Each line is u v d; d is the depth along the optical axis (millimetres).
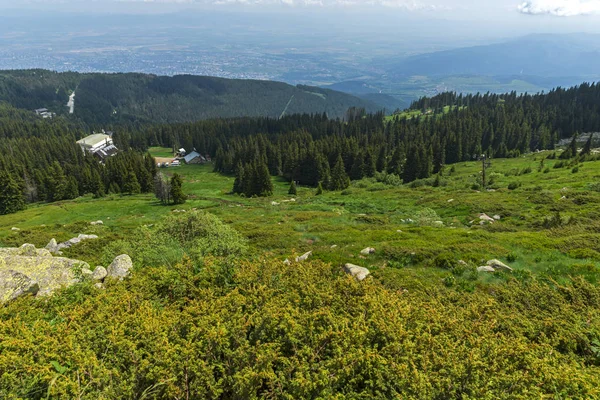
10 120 196125
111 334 6062
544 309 9578
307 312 7387
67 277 11773
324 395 5203
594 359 7207
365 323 6922
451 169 97562
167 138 197875
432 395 5160
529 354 6203
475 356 5703
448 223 30344
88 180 98125
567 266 14359
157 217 56562
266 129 189750
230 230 18406
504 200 36375
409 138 140875
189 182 115875
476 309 8742
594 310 8820
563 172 64250
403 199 51219
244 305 7699
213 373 5781
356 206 48125
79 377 5102
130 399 5117
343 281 9266
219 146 158125
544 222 24938
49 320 8109
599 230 20234
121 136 180000
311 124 183250
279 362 6062
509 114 154750
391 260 17297
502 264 14891
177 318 6867
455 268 14766
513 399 5184
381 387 5367
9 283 9859
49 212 69312
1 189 76500
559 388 5520
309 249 22828
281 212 45625
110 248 16719
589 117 148875
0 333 6340
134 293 8727
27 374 5141
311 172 107375
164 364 5512
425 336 6527
